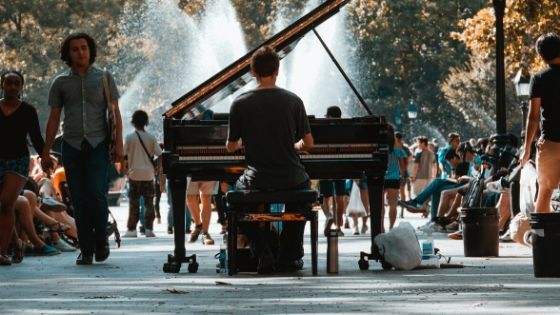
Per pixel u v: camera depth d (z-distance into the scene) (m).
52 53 85.44
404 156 32.03
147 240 24.61
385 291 11.59
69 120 16.52
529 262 15.80
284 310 10.02
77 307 10.59
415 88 92.31
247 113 13.74
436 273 13.98
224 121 14.40
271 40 14.80
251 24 77.38
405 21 88.56
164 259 17.91
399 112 89.06
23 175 16.88
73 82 16.50
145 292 11.98
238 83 15.17
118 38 79.88
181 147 14.36
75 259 18.03
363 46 87.12
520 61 36.16
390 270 14.57
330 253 14.01
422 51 90.19
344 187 25.25
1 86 16.80
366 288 11.98
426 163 37.91
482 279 12.93
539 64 35.84
